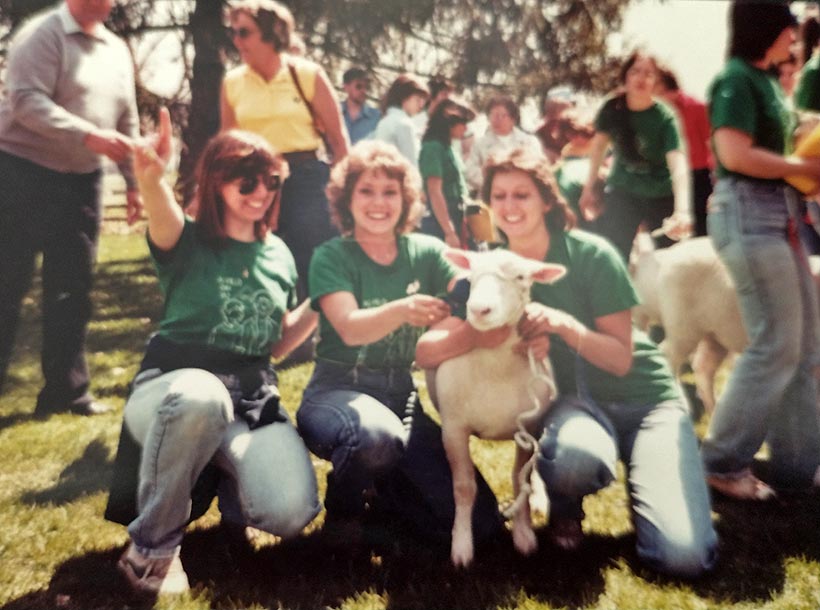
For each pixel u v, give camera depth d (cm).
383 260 172
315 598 152
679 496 163
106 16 186
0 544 160
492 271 147
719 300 206
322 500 183
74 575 154
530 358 158
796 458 191
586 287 169
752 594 152
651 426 176
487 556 164
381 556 165
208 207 163
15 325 193
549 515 171
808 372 191
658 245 212
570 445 157
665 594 152
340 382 176
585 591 153
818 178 181
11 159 185
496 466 199
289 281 174
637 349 183
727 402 189
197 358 161
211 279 162
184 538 174
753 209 182
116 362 200
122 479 159
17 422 188
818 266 206
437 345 159
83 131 181
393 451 163
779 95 183
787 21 177
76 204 193
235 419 164
